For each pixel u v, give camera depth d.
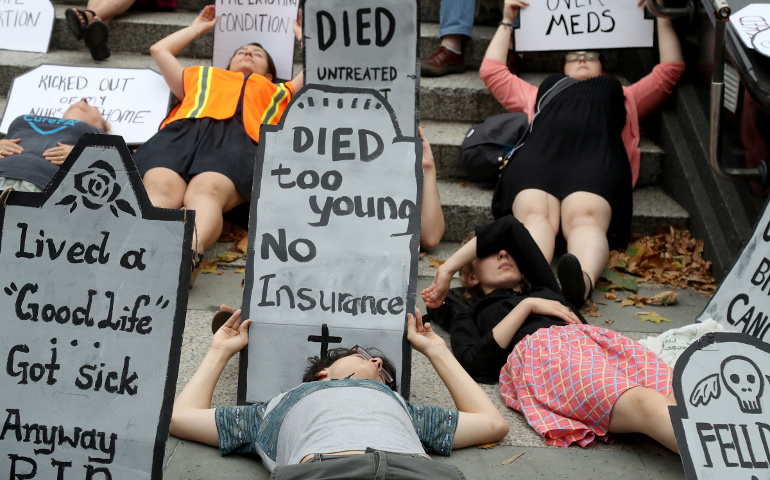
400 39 3.69
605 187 4.21
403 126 3.77
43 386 2.29
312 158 2.98
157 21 5.68
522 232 3.48
